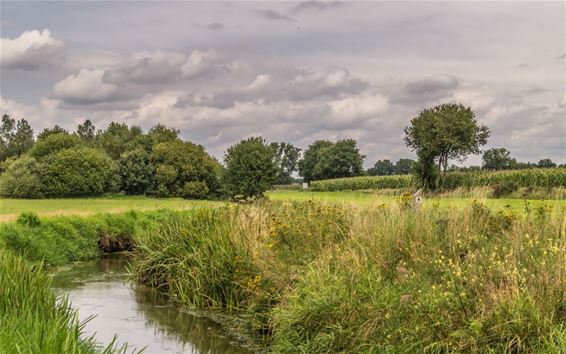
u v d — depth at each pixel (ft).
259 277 38.24
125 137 335.67
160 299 47.16
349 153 374.84
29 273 33.68
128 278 56.13
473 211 40.96
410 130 209.26
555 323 23.34
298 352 29.04
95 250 73.67
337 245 36.42
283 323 31.07
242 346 34.42
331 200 54.19
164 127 304.71
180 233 53.21
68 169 221.66
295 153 485.97
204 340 35.76
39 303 29.63
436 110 208.13
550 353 20.66
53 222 71.20
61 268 63.16
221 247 44.57
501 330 23.43
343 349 27.50
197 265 46.75
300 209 51.78
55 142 258.37
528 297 24.25
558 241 31.19
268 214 49.24
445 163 209.87
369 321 27.45
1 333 20.51
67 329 25.35
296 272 36.19
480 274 27.99
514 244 31.55
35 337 20.45
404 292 28.43
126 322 40.04
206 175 243.19
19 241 62.28
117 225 79.77
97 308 44.09
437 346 23.81
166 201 186.29
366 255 34.94
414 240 35.99
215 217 53.52
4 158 370.73
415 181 120.37
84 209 121.80
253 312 36.91
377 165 499.10
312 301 29.94
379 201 49.42
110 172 235.81
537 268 27.50
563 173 137.69
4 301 28.43
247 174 152.46
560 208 39.11
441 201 46.62
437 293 26.86
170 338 36.24
